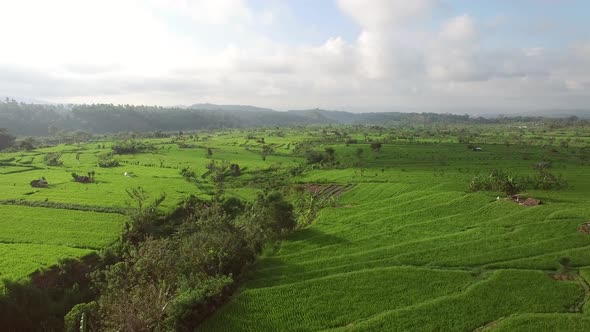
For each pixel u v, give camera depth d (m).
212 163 137.62
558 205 62.47
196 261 44.25
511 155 147.25
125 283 43.19
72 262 53.12
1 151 177.12
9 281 44.06
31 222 70.31
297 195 100.81
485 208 64.56
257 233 54.66
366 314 36.16
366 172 121.56
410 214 65.50
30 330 41.97
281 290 40.62
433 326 33.31
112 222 71.75
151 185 106.50
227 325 35.16
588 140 197.62
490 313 34.59
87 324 39.09
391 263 46.22
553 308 34.84
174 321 34.25
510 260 44.62
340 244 53.59
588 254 44.06
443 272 42.84
